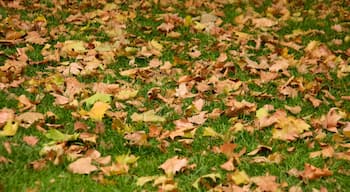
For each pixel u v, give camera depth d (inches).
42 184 150.9
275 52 263.1
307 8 345.7
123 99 207.9
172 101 207.6
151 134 181.3
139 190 152.3
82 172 157.5
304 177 158.1
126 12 318.3
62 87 215.6
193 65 245.9
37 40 263.6
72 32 281.4
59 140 173.3
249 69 241.6
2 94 205.0
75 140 176.2
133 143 174.9
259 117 194.2
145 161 167.3
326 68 242.2
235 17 316.2
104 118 193.9
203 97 211.6
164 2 341.1
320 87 220.8
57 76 221.0
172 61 250.7
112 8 327.0
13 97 202.8
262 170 163.6
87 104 201.0
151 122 190.9
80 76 228.8
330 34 294.8
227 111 196.5
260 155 173.5
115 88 215.2
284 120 190.2
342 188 155.8
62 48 255.9
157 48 263.6
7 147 165.5
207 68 239.1
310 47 269.3
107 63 243.0
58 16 309.0
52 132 175.0
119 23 300.5
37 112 192.5
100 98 203.5
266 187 151.6
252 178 155.2
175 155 171.8
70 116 192.5
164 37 282.4
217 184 156.4
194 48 264.5
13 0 331.3
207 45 272.4
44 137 177.2
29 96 206.7
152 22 306.5
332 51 264.8
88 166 159.2
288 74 235.3
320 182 157.9
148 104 206.2
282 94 215.3
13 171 155.6
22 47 259.6
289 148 175.0
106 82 225.9
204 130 184.1
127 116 196.7
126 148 174.2
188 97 211.9
